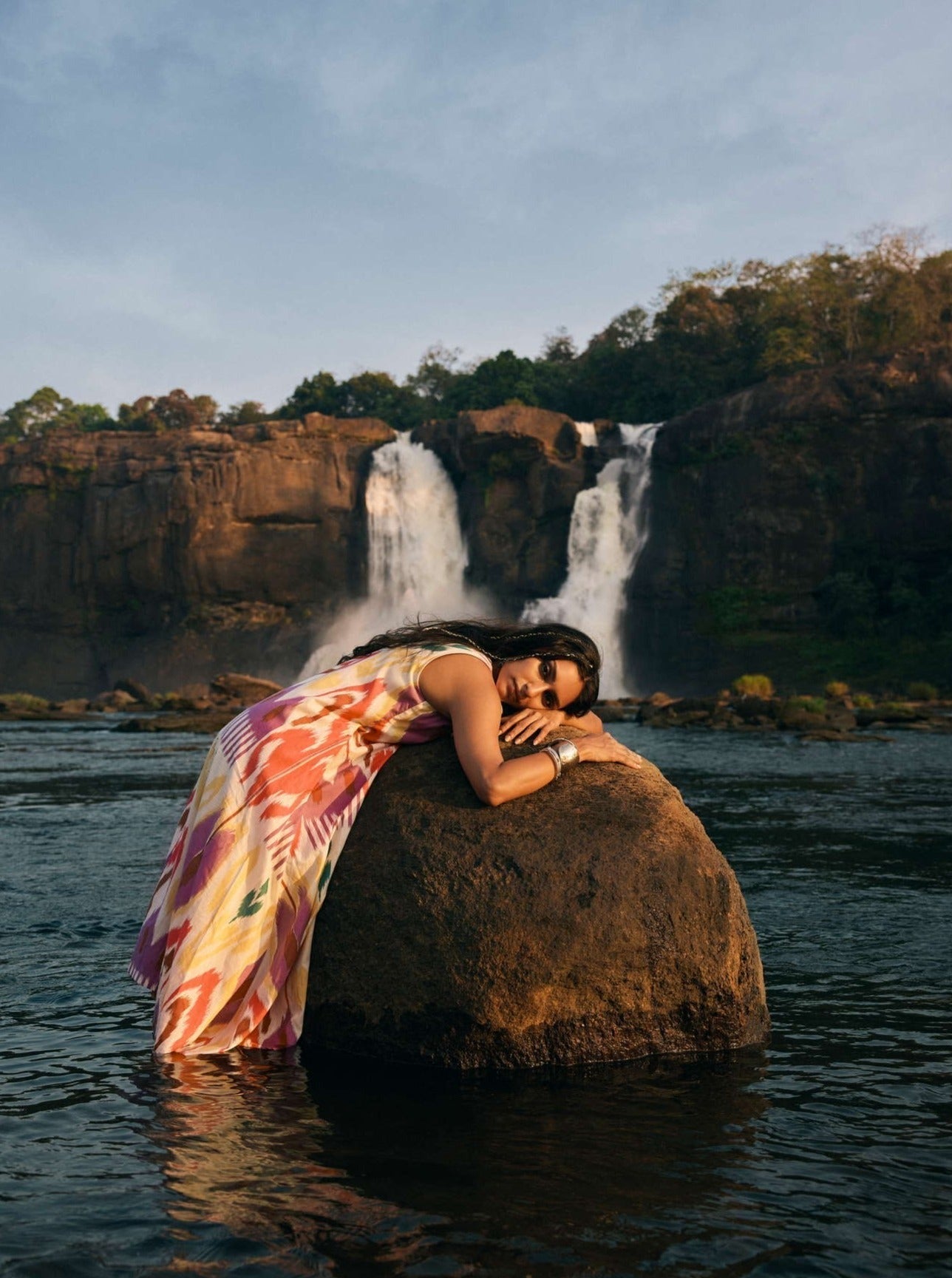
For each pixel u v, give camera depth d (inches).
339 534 2395.4
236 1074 103.7
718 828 298.8
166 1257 66.1
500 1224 70.9
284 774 114.1
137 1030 116.4
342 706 116.9
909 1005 126.6
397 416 3164.4
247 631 2399.1
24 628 2546.8
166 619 2453.2
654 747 736.3
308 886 114.3
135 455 2471.7
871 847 258.2
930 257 2541.8
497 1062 107.1
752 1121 91.3
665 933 109.9
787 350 2362.2
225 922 111.1
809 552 2026.3
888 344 2455.7
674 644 2108.8
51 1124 89.2
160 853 247.8
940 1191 77.1
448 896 109.6
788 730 966.4
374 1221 71.1
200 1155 82.6
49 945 154.1
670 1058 110.4
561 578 2228.1
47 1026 117.6
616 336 3142.2
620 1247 67.9
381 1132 87.9
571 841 110.6
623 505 2188.7
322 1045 114.3
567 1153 83.5
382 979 110.8
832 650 1984.5
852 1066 106.3
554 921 107.6
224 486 2363.4
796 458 2017.7
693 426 2106.3
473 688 115.5
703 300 2613.2
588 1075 105.1
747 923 117.3
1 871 220.4
